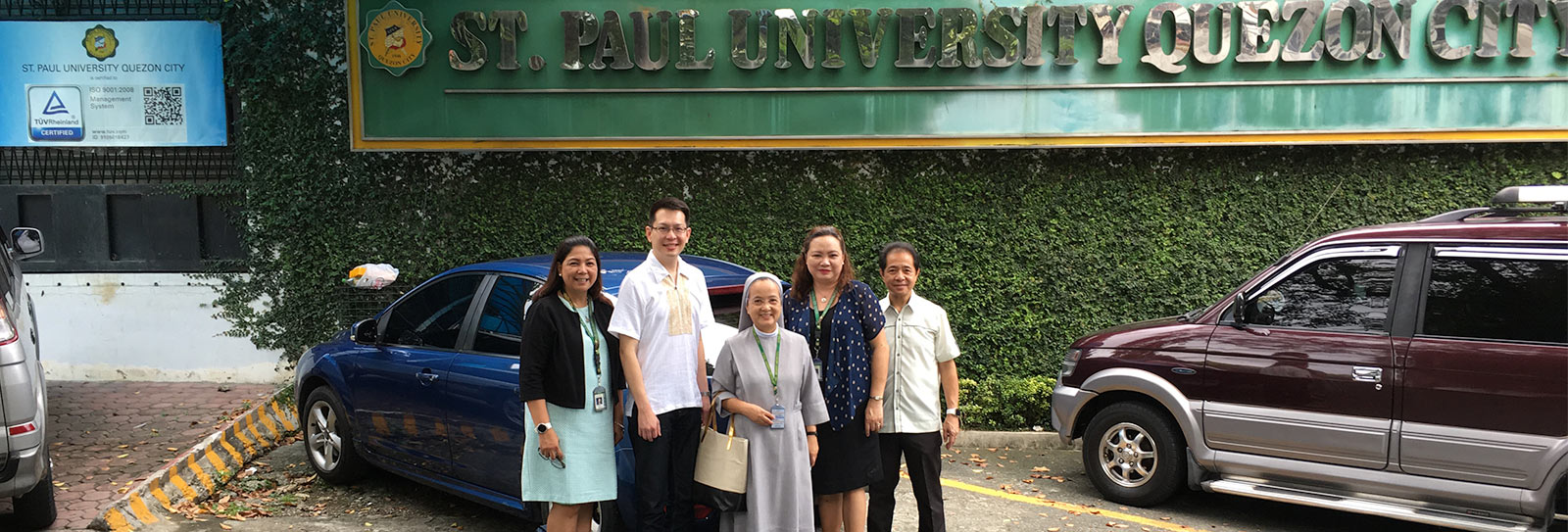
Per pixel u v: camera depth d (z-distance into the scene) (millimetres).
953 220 8781
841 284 4371
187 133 8859
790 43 8500
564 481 4180
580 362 4191
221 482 6410
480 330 5352
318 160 8844
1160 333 6016
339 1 8773
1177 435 5891
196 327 8961
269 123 8781
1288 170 8602
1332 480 5332
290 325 8945
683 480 4281
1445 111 8273
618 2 8500
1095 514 5922
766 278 4137
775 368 4145
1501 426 4836
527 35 8523
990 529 5629
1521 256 4949
